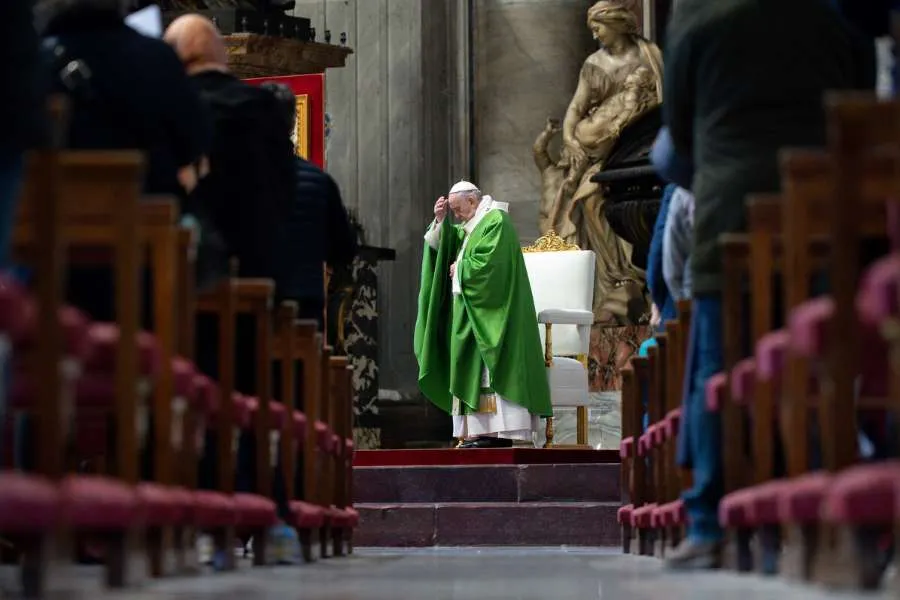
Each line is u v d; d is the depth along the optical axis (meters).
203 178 18.88
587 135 47.34
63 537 10.70
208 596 11.86
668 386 20.42
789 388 12.91
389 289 49.31
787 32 15.59
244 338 19.09
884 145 10.69
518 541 33.53
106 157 11.81
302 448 21.47
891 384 11.80
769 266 14.22
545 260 41.66
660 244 22.30
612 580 15.45
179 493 14.09
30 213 11.69
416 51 49.56
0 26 10.00
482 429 38.31
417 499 34.47
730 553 16.05
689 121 16.20
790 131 15.45
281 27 40.91
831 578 11.80
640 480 25.39
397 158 49.53
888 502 10.00
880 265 9.62
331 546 25.28
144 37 16.16
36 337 10.56
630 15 47.22
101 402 12.88
